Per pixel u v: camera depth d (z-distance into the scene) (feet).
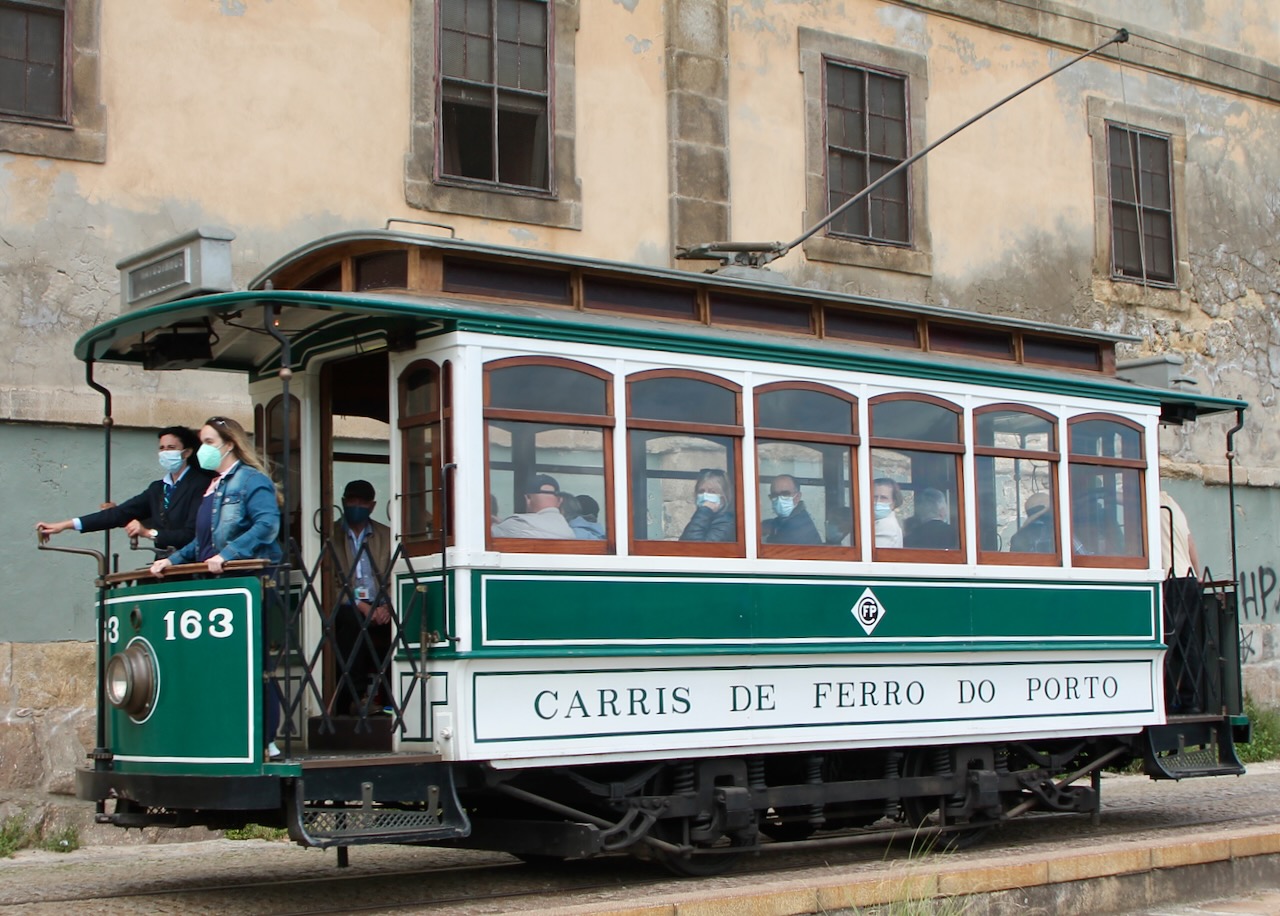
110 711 29.63
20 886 31.60
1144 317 64.75
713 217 52.16
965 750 36.60
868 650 33.91
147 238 41.55
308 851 37.81
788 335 34.91
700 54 52.34
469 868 34.45
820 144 55.21
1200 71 67.56
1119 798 47.83
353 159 45.11
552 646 29.25
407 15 46.47
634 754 30.30
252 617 26.91
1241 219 68.95
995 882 28.99
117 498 40.63
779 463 33.04
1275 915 30.66
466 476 28.48
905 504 35.14
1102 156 63.82
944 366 36.09
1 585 38.73
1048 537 37.99
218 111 42.96
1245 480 66.13
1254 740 59.72
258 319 30.53
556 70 49.16
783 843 36.86
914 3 58.39
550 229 48.75
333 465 34.30
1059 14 62.69
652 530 30.94
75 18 40.81
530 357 29.60
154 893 30.22
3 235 39.52
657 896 27.89
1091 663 38.88
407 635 29.30
